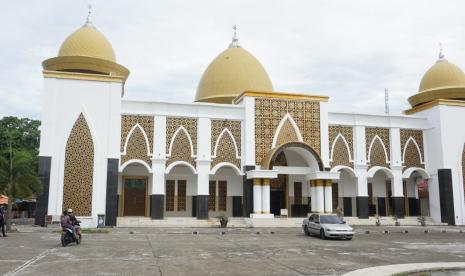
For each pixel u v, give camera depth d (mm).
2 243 12047
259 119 23016
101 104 20500
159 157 21531
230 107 23016
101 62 22312
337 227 14430
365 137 24812
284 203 24312
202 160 22078
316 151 22594
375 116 25141
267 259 9516
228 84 27172
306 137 23531
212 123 22719
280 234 16672
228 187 23516
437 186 24797
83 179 19750
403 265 8586
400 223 23781
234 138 22859
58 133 19797
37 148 29469
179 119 22312
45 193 19203
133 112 21531
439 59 28406
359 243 13414
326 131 23797
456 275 7680
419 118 25828
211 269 8062
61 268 7984
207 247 11758
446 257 10219
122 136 21297
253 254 10375
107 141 20281
